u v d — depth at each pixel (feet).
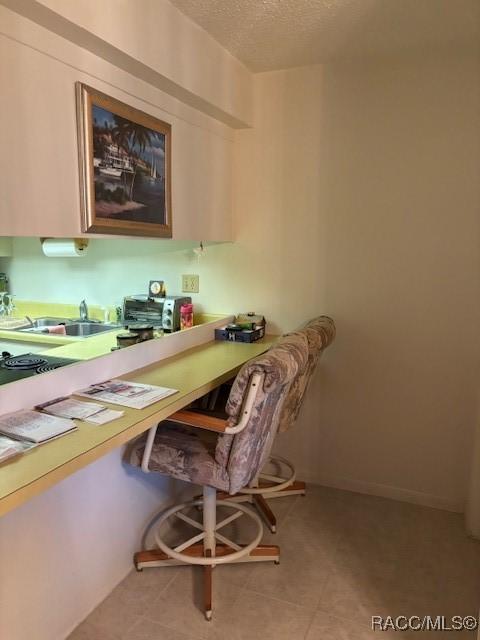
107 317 9.92
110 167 5.59
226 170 8.56
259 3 6.06
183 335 7.61
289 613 5.83
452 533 7.53
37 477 3.52
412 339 8.13
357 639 5.45
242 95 8.12
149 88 6.22
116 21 5.08
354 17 6.41
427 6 6.10
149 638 5.47
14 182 4.47
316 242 8.50
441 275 7.82
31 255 10.73
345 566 6.70
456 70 7.35
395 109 7.74
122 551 6.45
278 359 5.25
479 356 7.77
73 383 5.46
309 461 9.09
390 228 8.01
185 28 6.35
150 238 6.55
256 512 7.96
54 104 4.83
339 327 8.55
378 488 8.67
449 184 7.59
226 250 9.09
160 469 5.95
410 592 6.20
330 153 8.21
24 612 4.95
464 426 8.00
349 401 8.67
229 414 5.42
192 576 6.49
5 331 8.70
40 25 4.59
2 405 4.65
